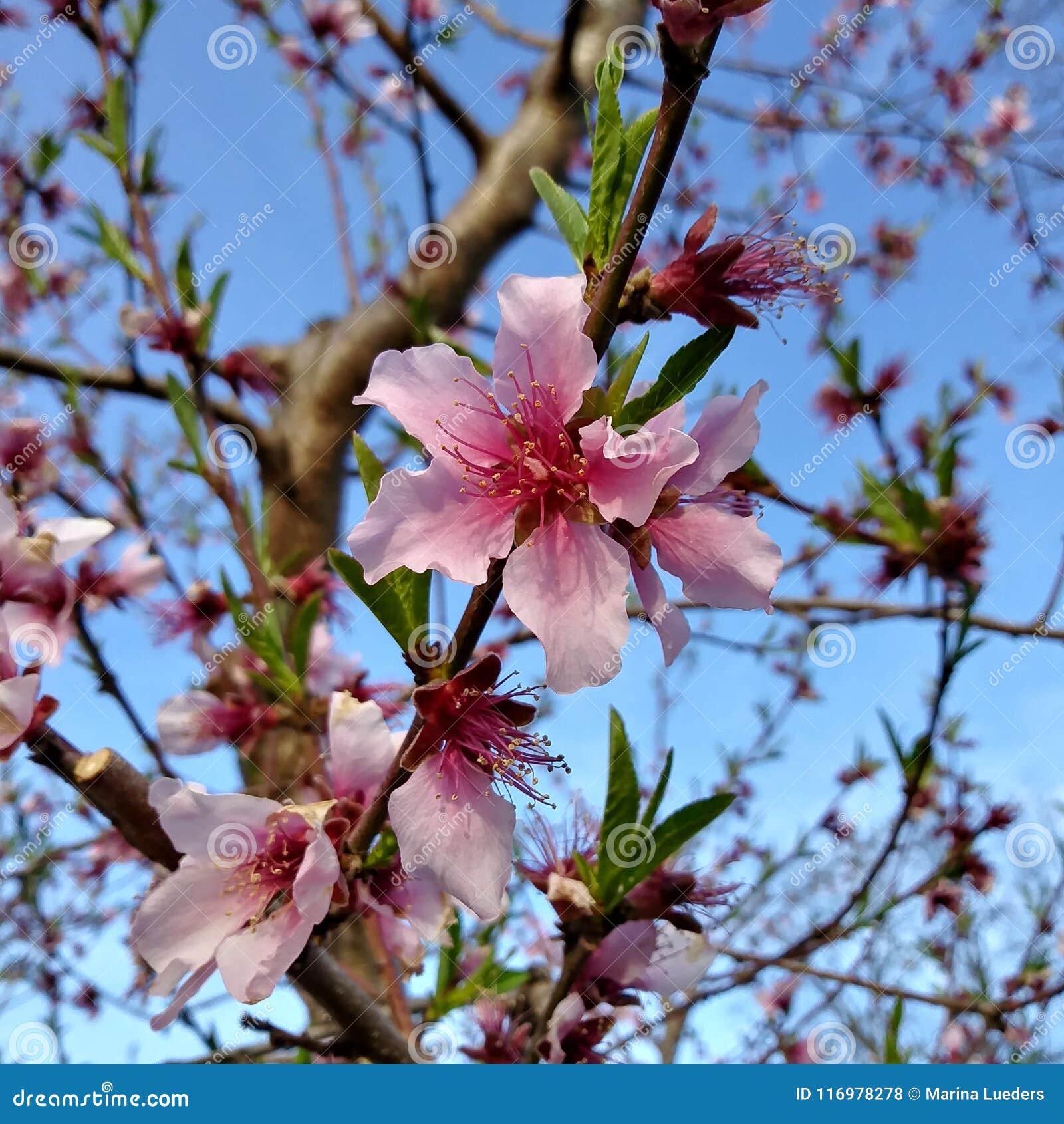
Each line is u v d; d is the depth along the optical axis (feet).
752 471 0.50
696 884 0.37
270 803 0.34
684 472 0.32
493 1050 0.43
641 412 0.31
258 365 0.79
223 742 0.48
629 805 0.36
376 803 0.33
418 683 0.31
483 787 0.30
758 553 0.32
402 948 0.45
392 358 0.32
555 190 0.34
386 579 0.30
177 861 0.35
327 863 0.32
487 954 0.48
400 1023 0.46
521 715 0.31
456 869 0.29
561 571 0.30
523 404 0.31
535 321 0.31
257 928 0.33
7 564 0.39
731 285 0.33
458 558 0.30
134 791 0.35
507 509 0.31
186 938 0.33
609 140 0.32
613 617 0.29
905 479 0.57
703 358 0.30
